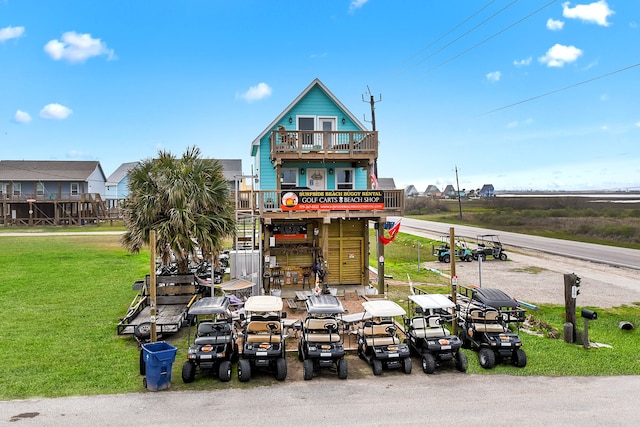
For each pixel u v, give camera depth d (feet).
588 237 149.18
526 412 29.53
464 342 43.01
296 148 66.54
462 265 95.20
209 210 57.57
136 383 33.96
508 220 201.87
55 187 183.21
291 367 38.32
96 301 57.72
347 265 70.13
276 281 66.59
